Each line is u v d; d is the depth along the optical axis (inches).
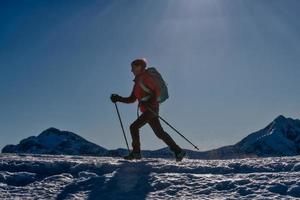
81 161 402.3
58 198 300.2
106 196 295.7
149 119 417.1
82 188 316.5
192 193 293.4
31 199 297.6
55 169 378.3
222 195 286.5
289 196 276.2
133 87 422.3
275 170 358.9
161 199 283.9
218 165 370.9
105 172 363.9
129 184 315.3
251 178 318.7
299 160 382.3
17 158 429.7
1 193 311.6
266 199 270.7
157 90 413.1
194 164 378.3
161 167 358.0
